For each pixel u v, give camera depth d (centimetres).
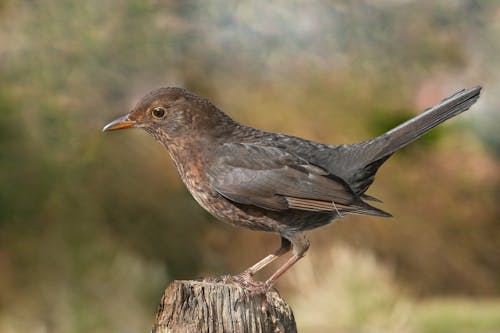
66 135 1561
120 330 1363
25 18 1584
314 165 715
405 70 1834
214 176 720
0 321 1381
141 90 1625
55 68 1576
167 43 1634
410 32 1828
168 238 1566
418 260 1656
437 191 1747
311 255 1557
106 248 1444
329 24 1778
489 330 1378
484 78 1858
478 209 1752
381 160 731
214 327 587
